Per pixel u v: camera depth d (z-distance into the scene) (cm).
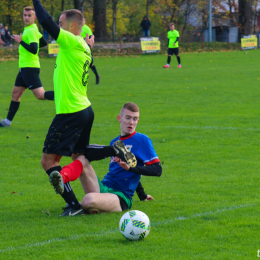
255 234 764
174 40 4378
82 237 769
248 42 6831
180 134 1794
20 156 1530
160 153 1520
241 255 675
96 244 736
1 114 2316
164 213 900
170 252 692
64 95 882
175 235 768
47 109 2475
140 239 745
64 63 885
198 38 7712
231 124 1945
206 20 8919
